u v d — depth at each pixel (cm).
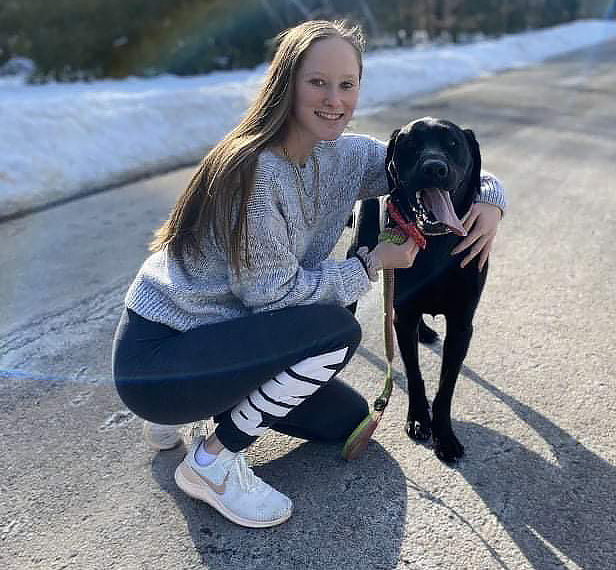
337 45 175
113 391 259
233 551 184
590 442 227
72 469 216
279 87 177
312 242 202
